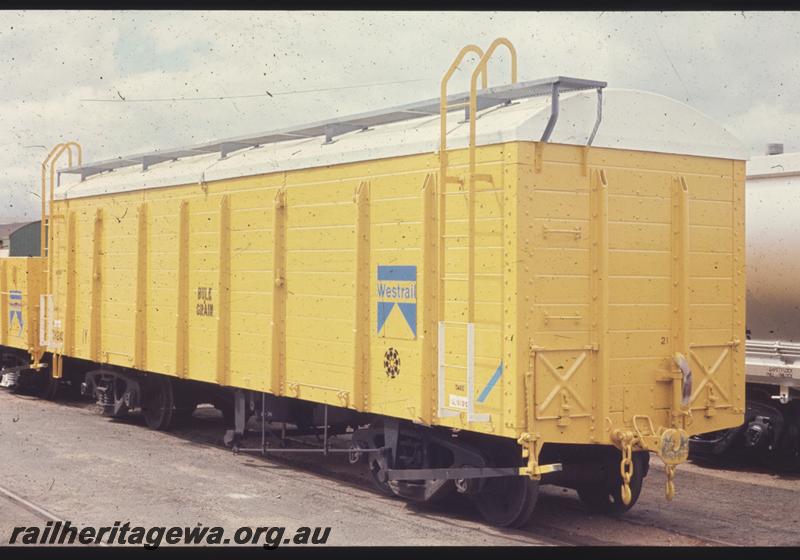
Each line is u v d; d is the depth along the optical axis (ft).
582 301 27.55
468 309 27.66
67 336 52.95
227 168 39.58
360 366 32.45
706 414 29.86
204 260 41.27
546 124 26.86
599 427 27.61
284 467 38.78
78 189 52.49
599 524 30.27
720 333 30.30
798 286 38.78
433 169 29.66
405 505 32.24
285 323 36.27
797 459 40.73
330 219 33.94
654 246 28.89
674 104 29.37
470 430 28.17
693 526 30.32
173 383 47.60
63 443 43.32
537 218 26.78
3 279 62.85
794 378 38.32
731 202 30.66
